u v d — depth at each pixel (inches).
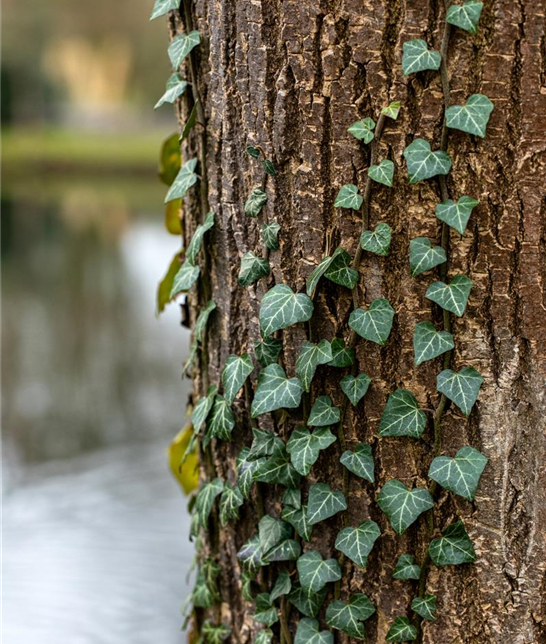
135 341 311.1
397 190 72.4
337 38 72.2
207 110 75.7
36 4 1097.4
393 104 71.8
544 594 73.5
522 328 72.5
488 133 71.7
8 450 203.3
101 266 485.4
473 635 73.9
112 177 1238.3
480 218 72.2
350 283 72.9
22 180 1179.9
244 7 73.5
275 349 74.7
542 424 72.9
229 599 78.7
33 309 366.9
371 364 73.4
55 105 1509.6
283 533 75.3
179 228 85.7
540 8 71.0
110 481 184.7
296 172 73.5
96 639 119.6
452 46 71.4
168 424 222.4
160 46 1144.8
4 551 148.5
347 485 74.1
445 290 72.3
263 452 75.0
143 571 141.1
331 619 74.7
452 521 73.5
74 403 236.2
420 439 73.4
